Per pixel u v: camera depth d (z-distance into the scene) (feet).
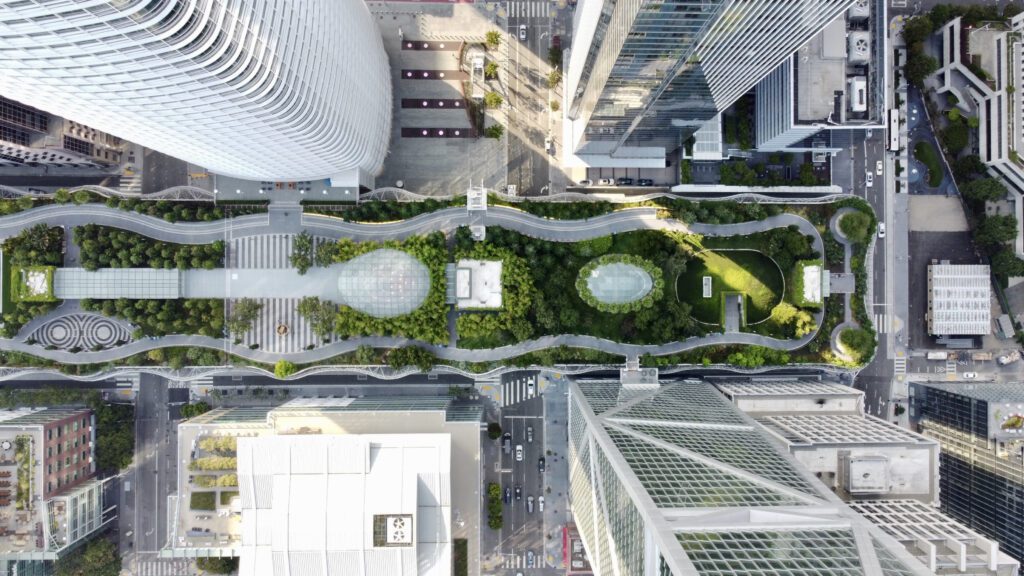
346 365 353.72
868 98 337.31
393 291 349.61
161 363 353.92
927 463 291.17
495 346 356.59
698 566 181.47
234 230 351.46
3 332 344.49
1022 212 354.74
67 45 180.34
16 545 327.88
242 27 202.69
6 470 326.03
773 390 343.46
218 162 301.22
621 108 291.99
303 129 258.57
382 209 349.61
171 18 180.04
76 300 351.46
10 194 357.61
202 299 348.18
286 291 351.67
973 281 361.30
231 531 325.83
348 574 309.22
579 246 350.84
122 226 351.46
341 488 309.01
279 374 347.77
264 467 309.83
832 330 360.69
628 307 346.33
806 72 328.49
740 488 224.53
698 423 288.10
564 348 354.54
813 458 290.56
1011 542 301.43
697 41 219.41
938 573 238.68
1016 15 354.54
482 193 347.56
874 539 199.11
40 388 365.81
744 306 357.82
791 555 189.98
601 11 236.02
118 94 212.64
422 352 349.00
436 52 365.40
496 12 365.40
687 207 351.05
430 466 313.53
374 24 330.34
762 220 359.05
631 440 262.47
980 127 359.05
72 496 336.49
